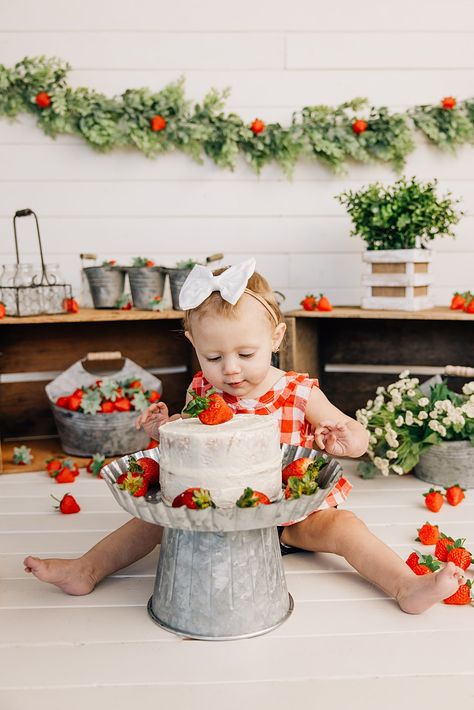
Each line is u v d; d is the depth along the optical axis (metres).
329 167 2.62
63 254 2.61
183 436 1.20
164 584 1.27
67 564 1.38
